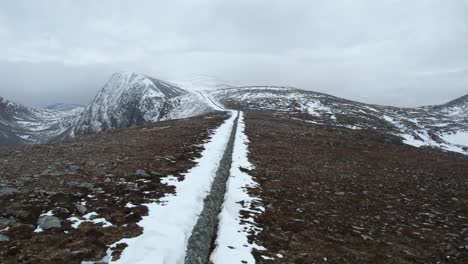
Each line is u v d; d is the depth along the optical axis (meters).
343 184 22.12
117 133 38.03
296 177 22.50
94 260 9.74
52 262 9.38
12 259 9.33
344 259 11.88
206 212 13.52
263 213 15.38
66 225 11.69
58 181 16.50
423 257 12.82
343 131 58.34
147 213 13.26
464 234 15.52
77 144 28.95
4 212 12.15
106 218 12.55
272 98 109.44
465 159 41.19
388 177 25.72
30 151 25.20
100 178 17.42
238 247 11.74
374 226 15.52
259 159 26.75
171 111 135.62
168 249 10.71
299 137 41.72
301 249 12.28
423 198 21.02
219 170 20.09
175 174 18.94
